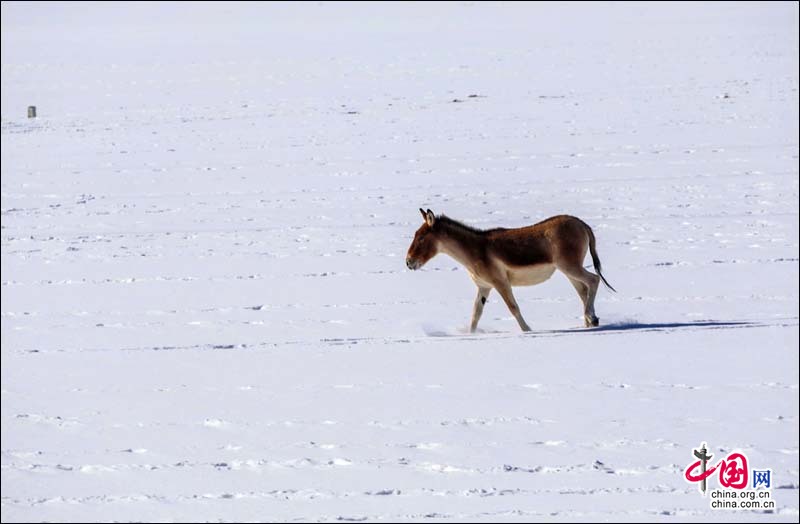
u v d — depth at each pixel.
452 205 35.47
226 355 18.64
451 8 149.12
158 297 24.50
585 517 11.23
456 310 22.47
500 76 70.12
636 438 13.47
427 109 57.03
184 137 51.59
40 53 104.25
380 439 13.79
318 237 31.05
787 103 52.94
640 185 37.03
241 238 31.23
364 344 19.11
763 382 15.59
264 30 124.94
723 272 25.20
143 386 16.67
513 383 16.05
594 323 19.72
